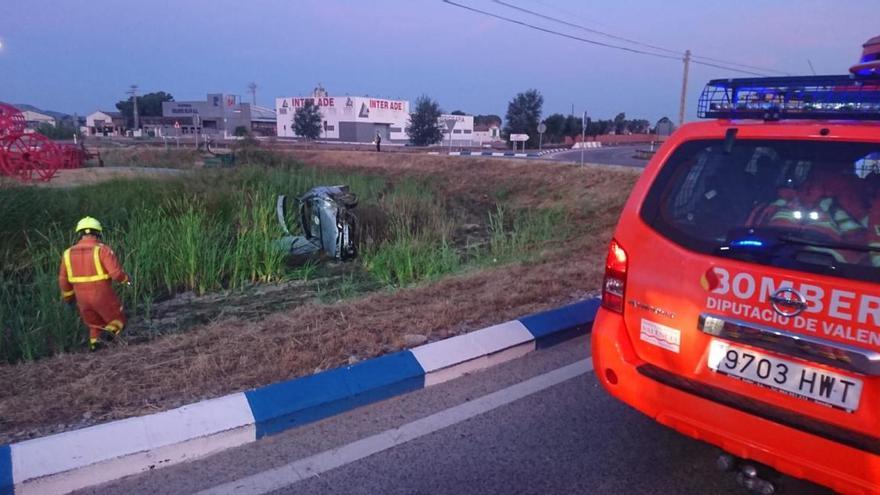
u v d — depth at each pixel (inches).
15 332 239.6
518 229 496.1
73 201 468.8
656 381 119.3
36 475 125.3
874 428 95.9
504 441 151.0
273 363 182.1
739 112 127.3
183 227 382.9
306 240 460.1
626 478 136.3
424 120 2896.2
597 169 902.4
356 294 310.7
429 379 181.8
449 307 237.1
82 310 243.9
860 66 110.8
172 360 184.4
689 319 116.4
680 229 121.0
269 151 1427.2
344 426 158.1
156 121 4429.1
